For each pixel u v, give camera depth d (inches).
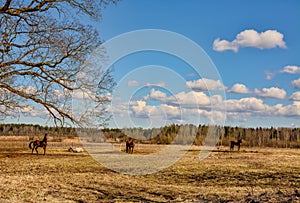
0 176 619.8
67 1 639.8
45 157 1067.9
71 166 831.7
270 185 609.0
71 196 454.9
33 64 649.6
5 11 605.9
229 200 404.8
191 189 544.1
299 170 780.6
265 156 1200.2
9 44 622.8
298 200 340.5
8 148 1446.9
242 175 724.0
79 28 663.1
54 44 645.3
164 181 651.5
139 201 438.0
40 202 401.4
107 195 480.4
